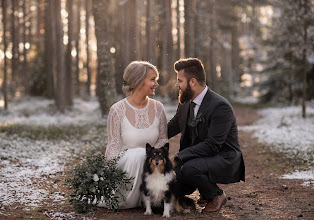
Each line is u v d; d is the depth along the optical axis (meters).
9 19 29.08
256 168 6.95
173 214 4.07
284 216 3.99
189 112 4.45
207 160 4.17
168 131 4.75
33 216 3.91
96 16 12.97
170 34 24.30
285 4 15.15
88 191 4.02
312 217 3.93
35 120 15.91
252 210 4.25
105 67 12.97
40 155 7.55
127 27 23.70
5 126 11.47
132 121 4.40
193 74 4.27
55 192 4.91
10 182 5.34
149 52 25.05
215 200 4.23
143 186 3.98
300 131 11.02
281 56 19.94
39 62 30.28
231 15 28.92
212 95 4.34
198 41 23.03
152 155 3.85
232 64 36.31
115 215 4.01
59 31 19.41
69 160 7.28
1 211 4.00
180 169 4.34
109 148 4.37
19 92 35.22
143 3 26.52
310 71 19.33
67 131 11.11
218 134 4.17
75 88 34.81
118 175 4.06
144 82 4.37
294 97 22.42
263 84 24.08
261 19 34.00
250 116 19.03
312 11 14.63
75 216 3.97
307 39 14.75
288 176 6.05
